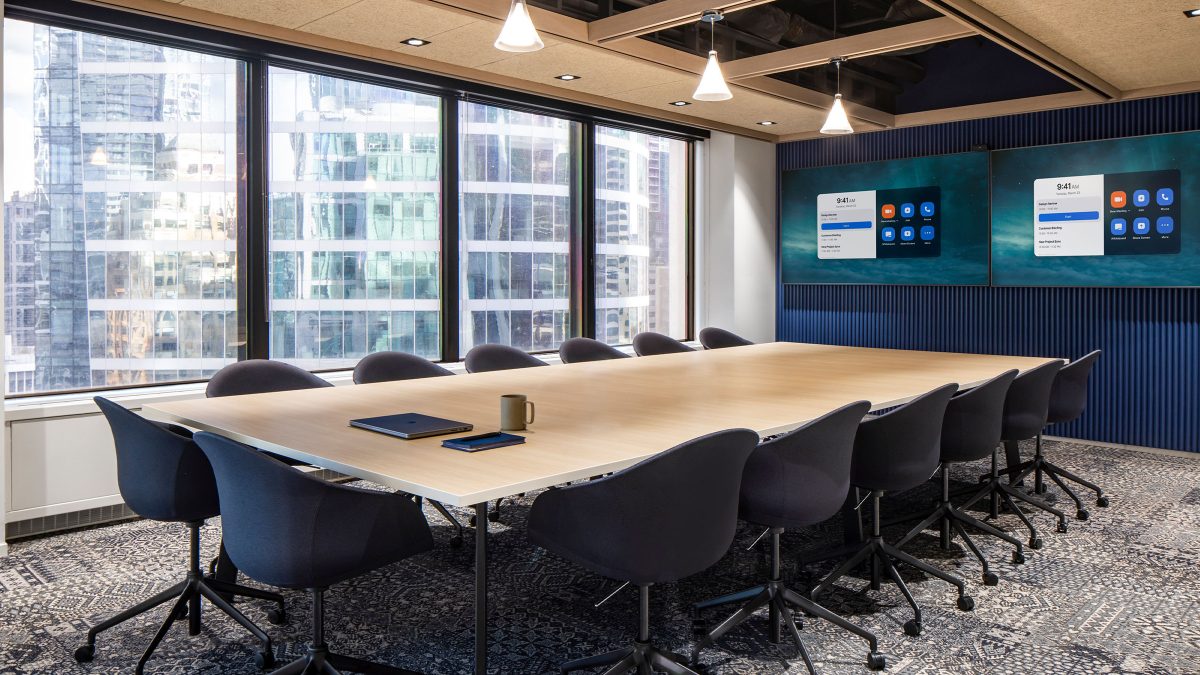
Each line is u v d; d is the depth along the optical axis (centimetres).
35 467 443
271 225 568
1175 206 663
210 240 539
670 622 338
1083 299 721
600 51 548
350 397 391
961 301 790
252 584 379
